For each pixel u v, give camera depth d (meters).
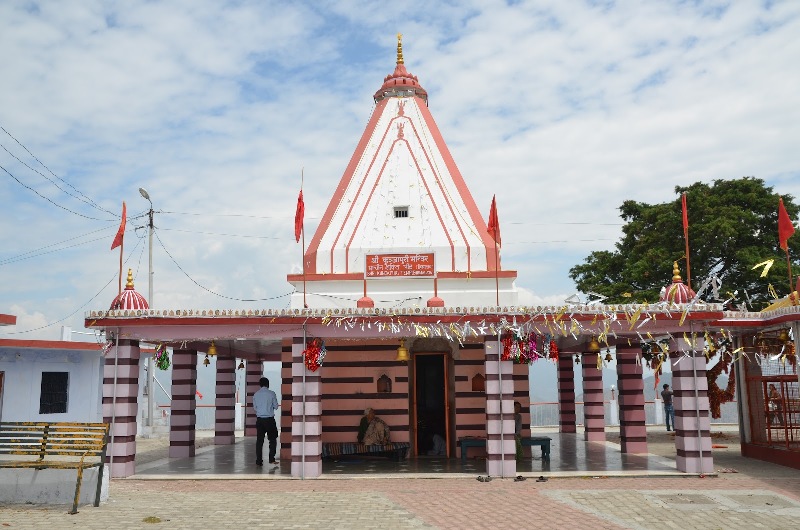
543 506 11.64
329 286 19.20
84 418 26.59
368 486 14.02
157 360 17.38
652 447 21.27
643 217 29.81
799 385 16.09
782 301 17.06
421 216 20.44
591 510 11.28
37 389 24.73
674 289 16.64
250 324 15.30
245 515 10.87
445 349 19.03
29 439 12.11
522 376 19.25
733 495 12.65
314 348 15.23
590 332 15.49
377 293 19.06
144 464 18.03
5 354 23.56
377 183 21.25
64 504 11.69
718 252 26.59
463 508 11.47
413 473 15.63
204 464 18.03
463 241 19.84
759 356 18.42
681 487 13.62
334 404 18.67
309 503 12.00
